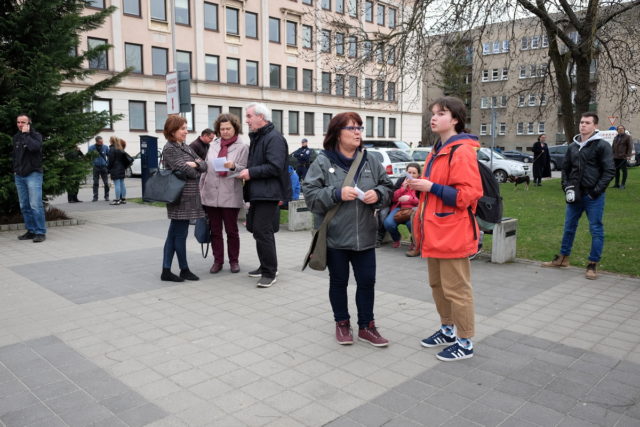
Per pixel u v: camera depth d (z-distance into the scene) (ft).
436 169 12.16
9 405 10.25
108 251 25.35
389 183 13.30
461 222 11.98
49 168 32.50
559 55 54.13
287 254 25.08
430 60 44.14
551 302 17.26
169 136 19.13
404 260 23.73
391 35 43.80
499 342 13.74
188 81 30.22
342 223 12.86
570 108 54.90
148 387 11.07
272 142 18.20
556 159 101.40
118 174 45.68
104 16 34.83
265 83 125.08
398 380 11.51
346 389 11.07
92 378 11.48
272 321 15.42
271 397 10.68
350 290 18.81
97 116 34.94
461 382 11.41
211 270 21.34
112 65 100.32
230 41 118.42
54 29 32.27
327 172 12.94
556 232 30.40
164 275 19.88
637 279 20.13
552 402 10.48
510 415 9.97
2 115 29.76
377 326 15.08
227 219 20.89
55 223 33.01
